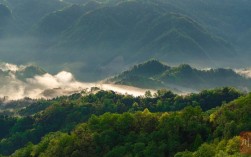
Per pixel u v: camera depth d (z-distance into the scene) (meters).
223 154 174.62
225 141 193.88
